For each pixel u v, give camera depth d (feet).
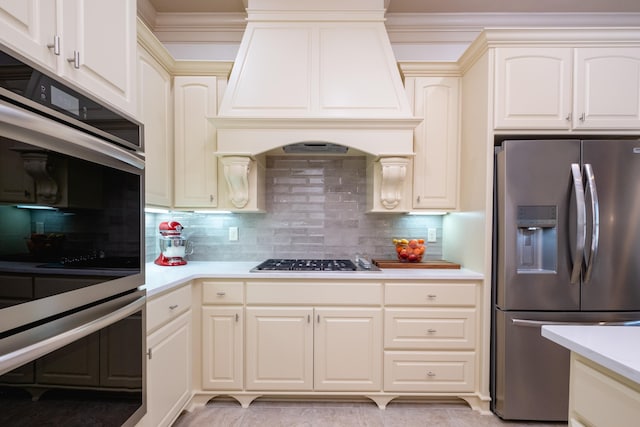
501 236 6.51
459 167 7.79
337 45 7.51
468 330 6.86
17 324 2.60
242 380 6.90
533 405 6.38
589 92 6.56
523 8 8.45
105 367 3.72
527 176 6.34
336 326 6.87
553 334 3.13
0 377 2.52
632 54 6.53
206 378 6.89
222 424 6.34
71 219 3.17
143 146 4.50
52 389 2.99
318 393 6.93
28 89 2.71
